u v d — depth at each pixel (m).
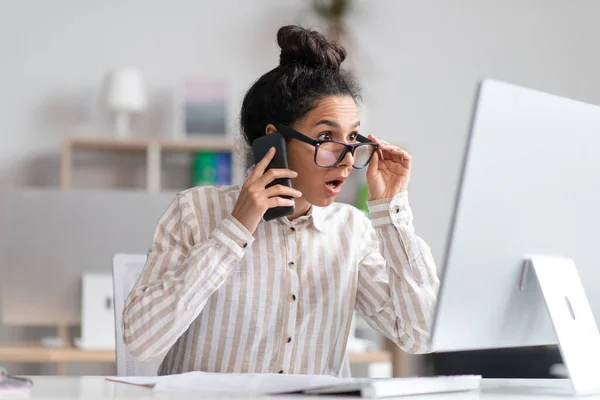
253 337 1.72
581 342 1.30
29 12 4.74
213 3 4.91
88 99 4.77
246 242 1.55
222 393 1.19
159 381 1.32
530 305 1.31
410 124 5.07
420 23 5.11
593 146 1.33
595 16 5.28
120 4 4.83
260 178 1.57
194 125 4.68
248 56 4.93
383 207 1.71
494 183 1.21
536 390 1.35
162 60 4.85
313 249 1.77
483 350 3.73
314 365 1.77
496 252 1.24
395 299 1.72
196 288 1.53
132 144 4.52
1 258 4.59
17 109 4.71
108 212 3.26
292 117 1.66
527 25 5.21
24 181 4.69
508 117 1.20
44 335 4.57
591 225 1.35
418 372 3.83
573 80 5.24
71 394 1.15
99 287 3.18
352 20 5.04
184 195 1.77
